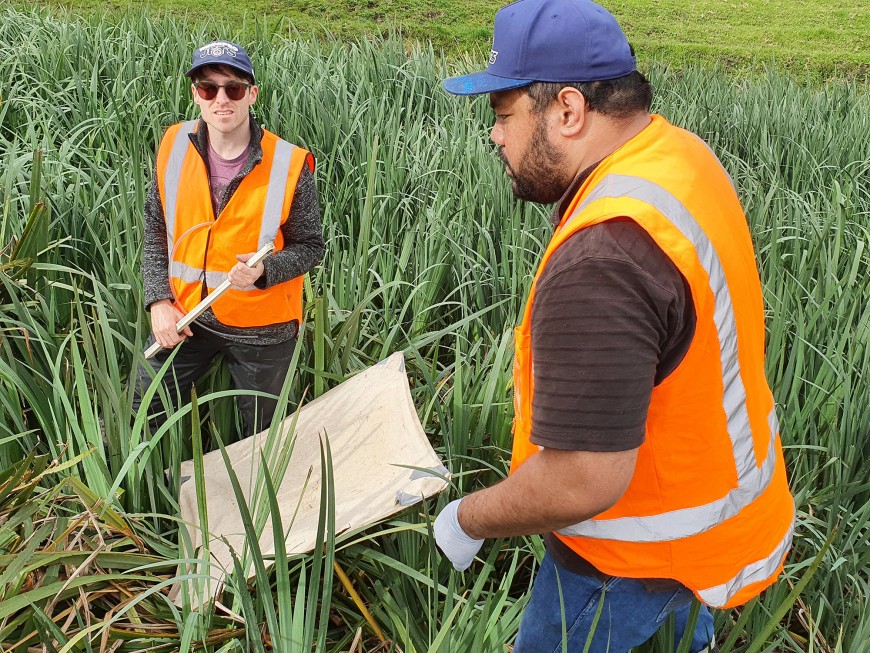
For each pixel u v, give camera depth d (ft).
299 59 21.17
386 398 8.16
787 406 8.92
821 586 7.54
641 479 4.90
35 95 17.54
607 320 4.07
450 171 14.32
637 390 4.12
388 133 16.11
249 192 8.59
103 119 14.69
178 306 8.88
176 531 7.58
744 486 4.94
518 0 4.80
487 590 7.79
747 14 50.65
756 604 7.13
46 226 9.73
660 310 4.12
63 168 12.35
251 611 5.53
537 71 4.58
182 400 9.36
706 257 4.30
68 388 8.18
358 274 11.29
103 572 6.89
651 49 42.14
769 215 14.92
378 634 6.74
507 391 9.21
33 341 8.63
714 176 4.88
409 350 10.31
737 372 4.65
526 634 6.07
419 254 12.24
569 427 4.16
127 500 7.59
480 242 12.47
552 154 4.79
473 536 5.21
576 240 4.24
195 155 8.61
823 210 15.90
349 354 9.82
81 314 7.34
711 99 23.31
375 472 7.45
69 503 7.54
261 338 8.99
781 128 20.86
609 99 4.62
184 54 19.03
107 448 8.48
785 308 8.87
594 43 4.53
